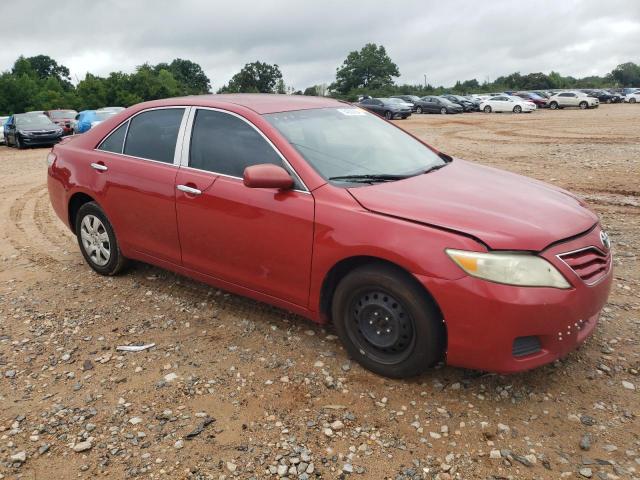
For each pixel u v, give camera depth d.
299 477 2.61
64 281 5.12
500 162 12.20
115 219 4.70
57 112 27.84
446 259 2.91
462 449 2.77
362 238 3.15
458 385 3.28
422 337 3.10
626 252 5.47
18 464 2.74
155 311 4.40
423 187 3.45
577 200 3.71
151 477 2.64
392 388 3.27
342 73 114.12
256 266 3.74
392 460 2.71
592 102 43.44
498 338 2.86
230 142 3.91
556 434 2.86
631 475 2.57
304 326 4.06
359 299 3.36
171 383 3.39
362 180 3.55
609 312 4.15
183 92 99.62
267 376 3.44
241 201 3.69
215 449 2.81
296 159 3.54
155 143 4.41
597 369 3.41
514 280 2.83
